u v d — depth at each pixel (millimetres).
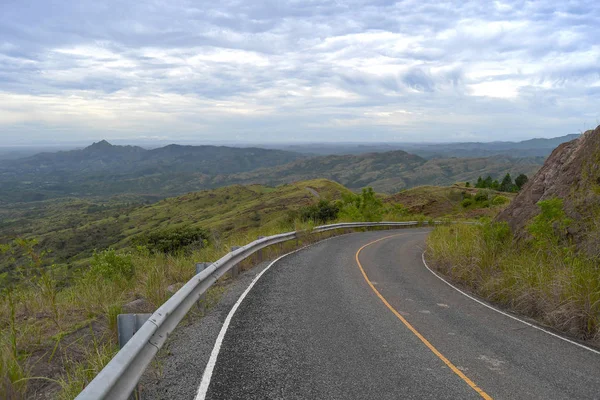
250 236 17859
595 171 10828
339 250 18531
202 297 7230
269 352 5324
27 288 7027
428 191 65062
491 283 10297
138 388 3746
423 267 15008
